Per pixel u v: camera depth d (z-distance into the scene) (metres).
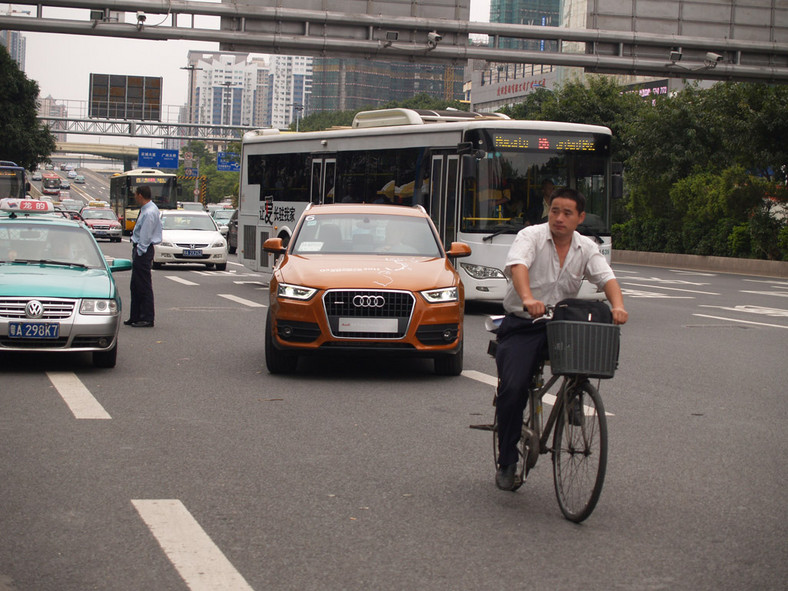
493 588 4.48
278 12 29.42
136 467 6.57
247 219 23.83
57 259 11.30
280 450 7.17
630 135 43.41
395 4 30.05
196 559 4.81
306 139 21.52
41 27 28.52
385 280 10.18
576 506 5.47
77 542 5.03
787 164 34.97
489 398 9.45
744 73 32.03
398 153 18.95
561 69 102.00
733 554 5.02
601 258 5.78
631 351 13.26
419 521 5.51
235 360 11.63
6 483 6.12
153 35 29.14
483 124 17.34
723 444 7.67
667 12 31.47
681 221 41.84
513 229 17.28
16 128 62.12
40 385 9.62
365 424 8.15
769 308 19.95
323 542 5.11
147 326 14.88
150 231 14.73
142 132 80.56
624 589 4.50
